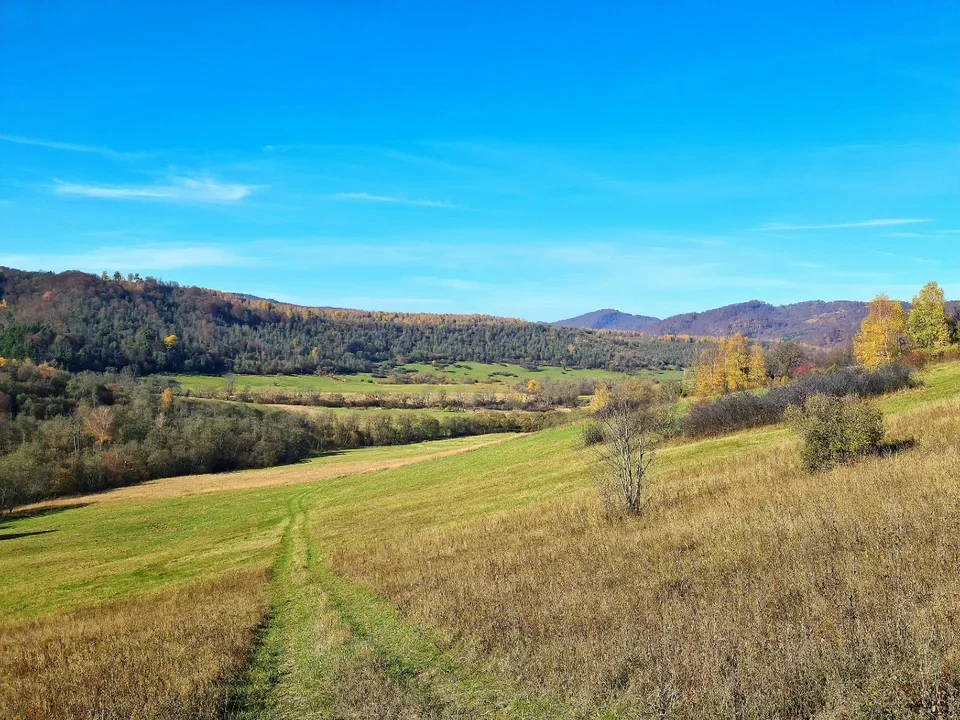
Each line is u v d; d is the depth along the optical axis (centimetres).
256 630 1503
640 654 855
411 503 4528
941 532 1105
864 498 1565
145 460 8531
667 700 718
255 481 7662
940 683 621
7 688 1141
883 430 2412
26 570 3688
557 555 1816
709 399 5291
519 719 764
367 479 6706
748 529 1519
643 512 2367
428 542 2753
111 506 6400
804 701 663
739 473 2727
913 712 605
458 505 4047
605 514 2431
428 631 1223
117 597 2619
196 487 7488
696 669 766
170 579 2939
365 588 1900
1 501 6316
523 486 4266
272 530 4278
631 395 5759
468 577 1680
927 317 6694
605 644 923
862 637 746
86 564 3706
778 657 747
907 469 1808
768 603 962
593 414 7075
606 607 1120
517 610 1213
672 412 5316
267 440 9738
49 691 1080
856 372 4603
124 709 930
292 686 1032
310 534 3828
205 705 937
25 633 1933
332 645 1230
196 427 9325
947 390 3706
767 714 652
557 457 5312
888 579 944
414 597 1566
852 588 928
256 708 948
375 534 3441
